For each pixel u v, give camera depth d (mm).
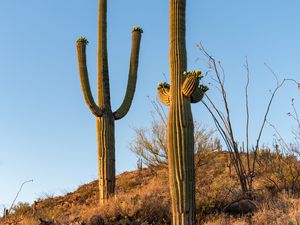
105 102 14641
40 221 13695
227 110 14102
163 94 10164
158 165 19109
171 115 9461
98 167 14461
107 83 14836
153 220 12477
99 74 14836
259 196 12969
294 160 14938
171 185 9312
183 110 9406
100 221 12477
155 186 16266
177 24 9805
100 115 14523
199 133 19062
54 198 20141
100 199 14273
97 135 14594
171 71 9688
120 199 13539
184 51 9734
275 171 15039
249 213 11961
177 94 9516
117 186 19969
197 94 9750
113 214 12695
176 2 9898
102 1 15117
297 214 10562
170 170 9344
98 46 15016
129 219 12492
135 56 15281
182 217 9141
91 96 14430
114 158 14484
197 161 18859
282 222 10445
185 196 9180
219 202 12750
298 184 13602
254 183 14391
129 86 15031
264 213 11289
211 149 19078
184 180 9211
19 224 14453
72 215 13875
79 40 14695
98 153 14492
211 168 18719
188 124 9375
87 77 14562
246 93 14062
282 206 11680
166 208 12727
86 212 13414
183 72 9586
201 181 16516
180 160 9258
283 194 12734
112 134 14562
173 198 9266
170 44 9828
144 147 19062
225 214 12188
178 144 9297
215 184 14664
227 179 15547
